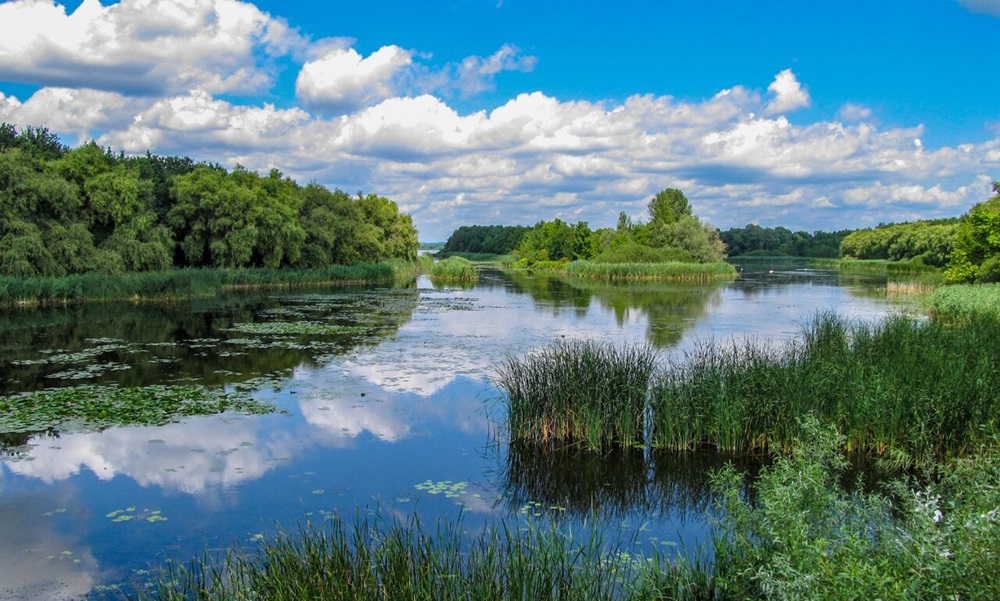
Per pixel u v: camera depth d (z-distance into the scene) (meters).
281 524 8.01
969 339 13.63
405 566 5.61
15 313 29.50
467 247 169.38
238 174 51.25
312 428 12.05
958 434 9.73
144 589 6.48
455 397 14.34
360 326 26.00
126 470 9.88
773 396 10.74
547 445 11.16
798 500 5.59
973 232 37.69
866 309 31.78
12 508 8.49
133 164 46.47
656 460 10.55
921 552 4.32
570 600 5.38
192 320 27.75
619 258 72.31
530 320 28.12
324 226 55.47
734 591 5.44
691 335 23.00
